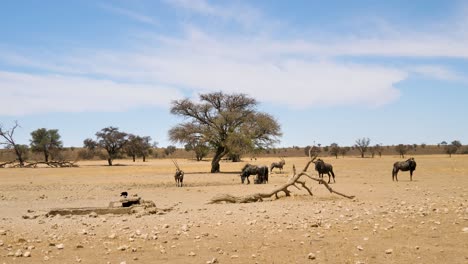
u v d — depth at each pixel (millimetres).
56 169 76625
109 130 115562
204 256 11273
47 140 116125
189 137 62844
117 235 14203
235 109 64188
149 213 19188
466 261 10438
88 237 14008
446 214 16641
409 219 15742
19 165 94375
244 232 14258
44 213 20703
